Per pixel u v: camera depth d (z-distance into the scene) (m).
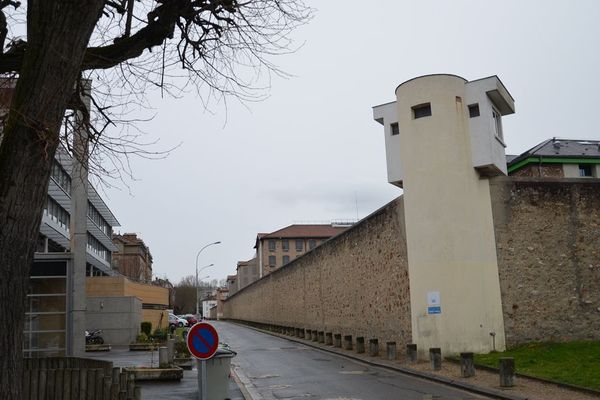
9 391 4.78
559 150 32.41
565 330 18.73
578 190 19.80
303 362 20.89
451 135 19.20
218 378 11.40
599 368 13.52
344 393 12.82
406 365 17.66
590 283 19.16
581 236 19.45
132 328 34.03
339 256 29.30
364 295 25.22
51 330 20.77
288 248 102.00
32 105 5.03
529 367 14.62
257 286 62.31
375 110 22.45
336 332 29.86
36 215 5.07
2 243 4.87
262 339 36.94
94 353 26.70
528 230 19.27
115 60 6.78
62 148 8.34
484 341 18.09
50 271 21.11
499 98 20.09
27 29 5.29
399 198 21.11
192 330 8.77
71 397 9.52
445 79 19.53
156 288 49.84
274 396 12.84
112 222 61.19
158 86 8.59
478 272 18.52
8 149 5.00
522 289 18.84
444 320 18.25
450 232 18.66
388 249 22.17
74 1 5.13
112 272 62.41
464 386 12.98
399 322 21.09
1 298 4.83
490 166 18.98
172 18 7.04
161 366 16.28
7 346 4.82
